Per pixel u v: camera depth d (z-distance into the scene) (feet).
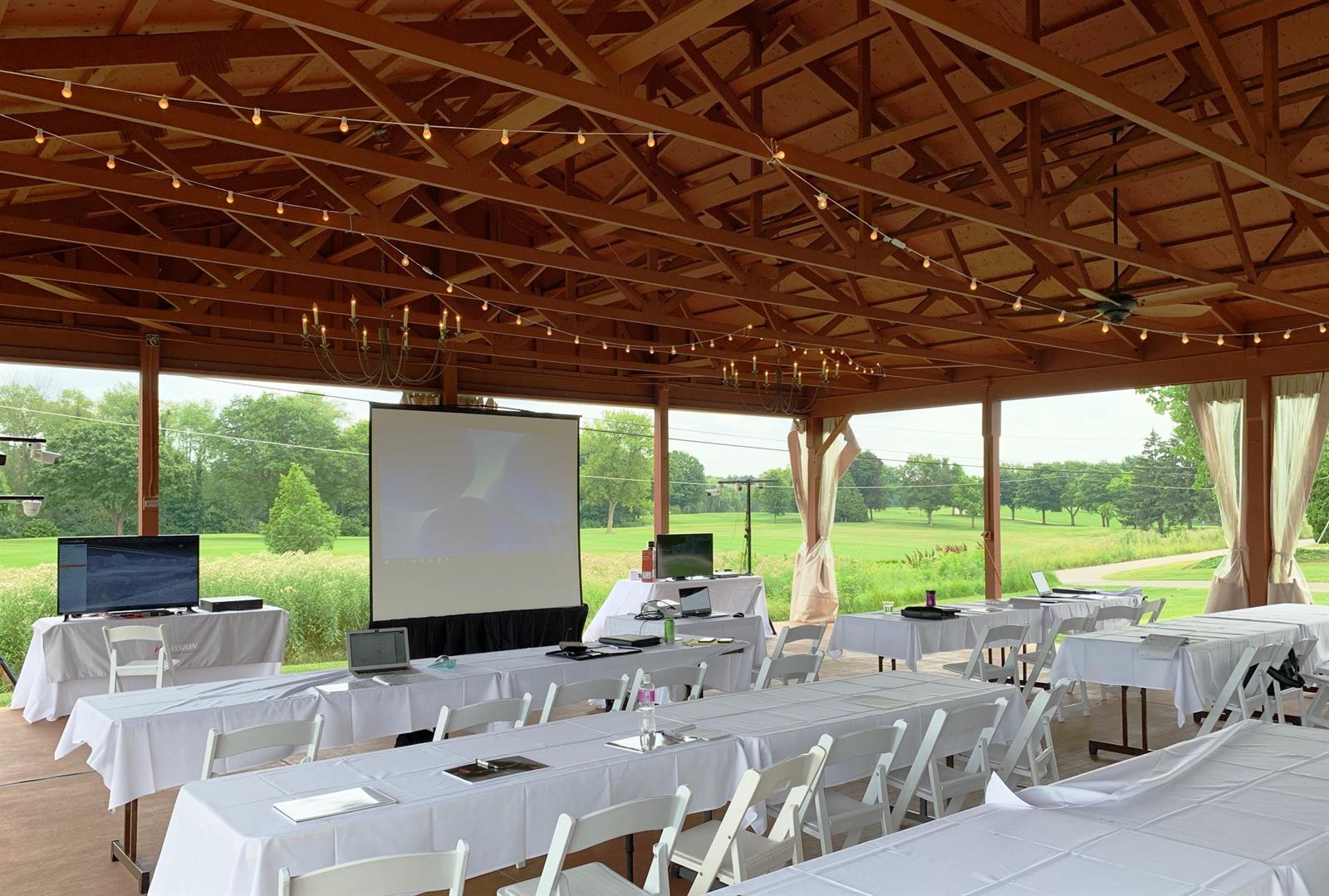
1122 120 21.56
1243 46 20.33
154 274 30.58
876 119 25.30
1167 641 20.47
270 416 62.23
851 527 81.66
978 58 21.58
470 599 29.04
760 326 40.27
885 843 7.82
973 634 26.30
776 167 21.62
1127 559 74.64
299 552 61.26
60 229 19.29
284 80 19.25
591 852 14.94
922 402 43.24
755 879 7.09
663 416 42.91
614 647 20.45
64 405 56.44
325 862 8.82
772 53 23.58
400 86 20.95
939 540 80.74
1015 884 6.94
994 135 24.97
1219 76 15.72
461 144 16.93
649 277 23.91
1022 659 27.63
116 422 57.31
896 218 29.35
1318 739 11.24
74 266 29.12
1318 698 20.48
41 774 20.27
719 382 45.37
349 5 16.75
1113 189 26.55
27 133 17.02
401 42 11.35
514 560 30.09
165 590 27.02
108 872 14.62
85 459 56.03
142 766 13.65
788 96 25.53
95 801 18.22
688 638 22.81
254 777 10.48
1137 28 20.59
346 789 10.01
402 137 22.40
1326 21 19.39
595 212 18.62
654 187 20.70
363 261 34.22
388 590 27.58
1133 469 75.41
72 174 16.29
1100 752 21.44
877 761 13.47
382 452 27.94
